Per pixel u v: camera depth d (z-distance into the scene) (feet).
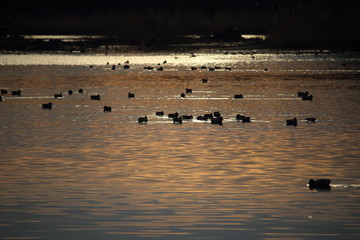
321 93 228.02
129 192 94.27
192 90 241.35
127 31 625.00
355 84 260.21
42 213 84.99
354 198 91.35
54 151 123.75
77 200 90.48
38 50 507.30
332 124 158.10
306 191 94.89
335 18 497.87
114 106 195.00
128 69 342.23
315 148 126.62
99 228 79.41
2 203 89.25
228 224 80.69
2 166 111.04
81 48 522.47
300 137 139.33
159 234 77.30
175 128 152.15
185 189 95.81
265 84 262.67
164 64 378.94
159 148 126.41
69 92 229.04
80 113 179.32
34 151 123.85
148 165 111.45
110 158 117.29
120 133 144.66
